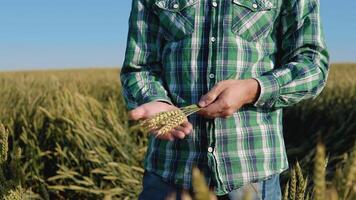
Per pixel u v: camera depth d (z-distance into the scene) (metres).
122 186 5.63
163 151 2.20
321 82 2.08
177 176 2.14
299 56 2.09
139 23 2.30
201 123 2.10
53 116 6.49
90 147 6.03
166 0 2.20
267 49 2.15
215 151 2.08
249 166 2.07
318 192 0.88
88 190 5.62
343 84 10.55
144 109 1.92
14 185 2.75
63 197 6.10
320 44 2.09
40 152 6.00
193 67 2.12
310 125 8.26
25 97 9.09
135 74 2.27
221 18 2.10
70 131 6.22
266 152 2.10
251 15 2.10
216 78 2.09
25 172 5.98
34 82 15.89
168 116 1.76
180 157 2.15
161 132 1.74
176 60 2.16
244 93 1.93
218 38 2.09
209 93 1.92
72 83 12.88
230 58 2.08
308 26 2.10
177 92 2.15
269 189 2.11
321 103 8.67
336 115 8.14
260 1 2.11
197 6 2.14
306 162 5.89
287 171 5.84
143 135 6.65
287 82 1.99
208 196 0.74
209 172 2.09
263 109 2.12
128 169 5.68
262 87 1.95
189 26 2.13
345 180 0.91
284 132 8.36
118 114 7.60
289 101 2.04
